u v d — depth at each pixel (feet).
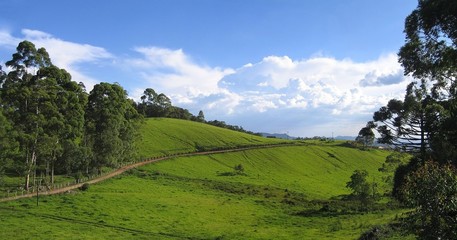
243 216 197.26
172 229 157.07
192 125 556.92
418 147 173.88
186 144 458.09
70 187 222.48
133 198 208.64
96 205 182.29
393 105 177.88
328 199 282.77
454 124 125.90
